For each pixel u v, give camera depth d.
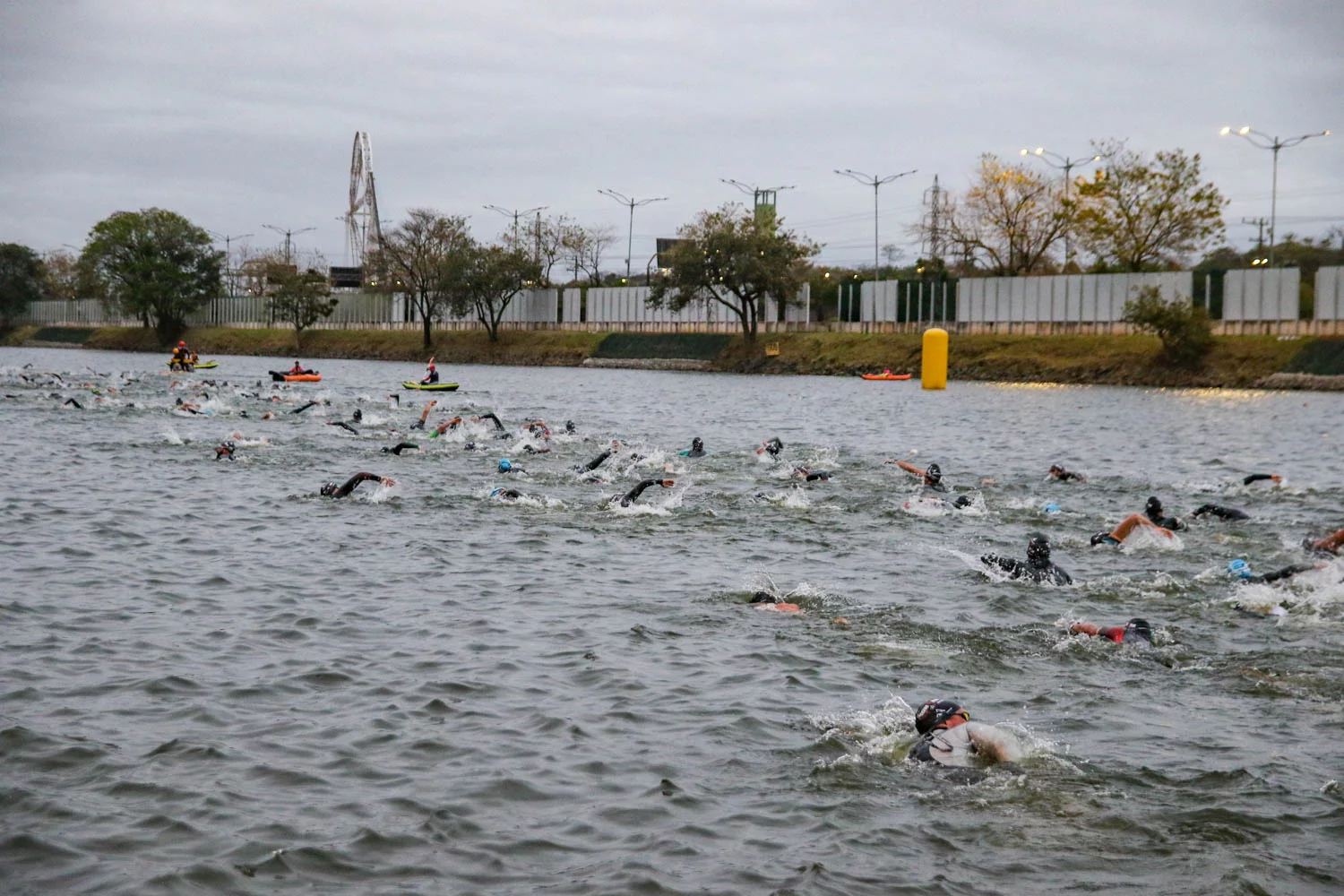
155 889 7.64
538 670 12.52
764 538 20.64
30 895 7.51
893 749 10.42
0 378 65.81
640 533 20.88
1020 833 8.77
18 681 11.67
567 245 150.25
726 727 10.90
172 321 145.25
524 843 8.44
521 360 119.88
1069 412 56.12
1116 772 9.95
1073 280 97.56
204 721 10.73
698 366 109.12
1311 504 25.75
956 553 19.55
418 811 8.92
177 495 23.77
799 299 115.56
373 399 57.34
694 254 106.19
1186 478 31.06
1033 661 13.24
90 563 17.36
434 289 125.62
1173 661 13.27
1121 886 7.96
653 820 8.87
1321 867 8.26
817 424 47.72
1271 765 10.12
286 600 15.38
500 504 23.50
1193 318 84.31
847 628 14.56
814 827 8.80
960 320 104.69
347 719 10.87
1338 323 83.56
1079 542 20.73
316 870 7.97
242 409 47.44
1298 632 14.59
